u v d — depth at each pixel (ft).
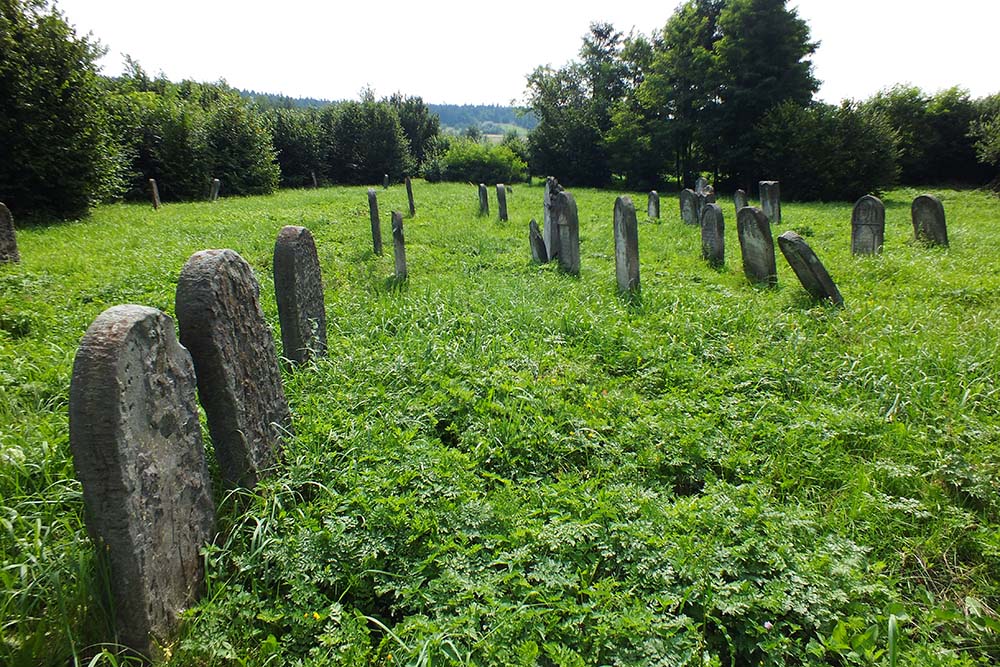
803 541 9.91
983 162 100.32
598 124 134.41
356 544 9.68
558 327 20.93
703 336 20.04
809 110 90.48
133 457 8.05
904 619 8.57
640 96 120.88
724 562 9.26
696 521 10.22
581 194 94.17
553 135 133.28
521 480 11.93
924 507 11.19
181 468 9.28
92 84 60.44
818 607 8.57
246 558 9.58
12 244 32.78
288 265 16.75
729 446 12.92
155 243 39.27
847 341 19.35
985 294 23.98
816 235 44.21
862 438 13.51
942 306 22.49
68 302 24.20
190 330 10.26
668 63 114.42
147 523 8.34
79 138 58.95
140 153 86.43
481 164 125.90
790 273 31.04
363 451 12.34
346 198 75.20
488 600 8.57
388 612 9.32
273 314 22.49
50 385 15.80
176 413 9.19
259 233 42.96
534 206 65.36
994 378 15.85
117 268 30.73
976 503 11.56
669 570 9.10
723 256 33.50
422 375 16.17
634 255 26.16
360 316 22.56
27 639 8.15
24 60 54.65
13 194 56.44
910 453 12.87
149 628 8.31
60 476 11.39
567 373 16.88
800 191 91.91
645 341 19.12
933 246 34.76
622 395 15.72
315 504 10.92
